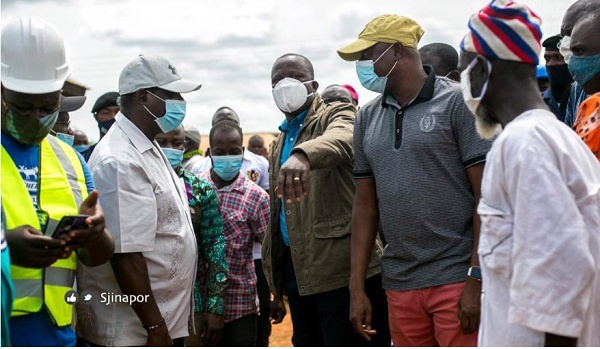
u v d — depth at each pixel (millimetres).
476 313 3721
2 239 2801
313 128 4957
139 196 3877
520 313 2535
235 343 5543
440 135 3920
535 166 2555
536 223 2521
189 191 5137
